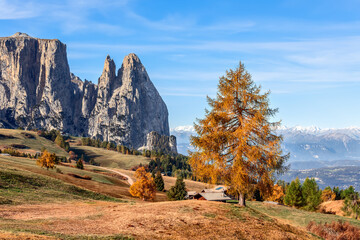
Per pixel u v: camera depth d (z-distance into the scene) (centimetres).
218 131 2694
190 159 2756
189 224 2244
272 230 2388
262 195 2708
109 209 2836
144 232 2003
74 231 1888
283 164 2627
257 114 2597
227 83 2791
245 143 2569
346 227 3372
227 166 2642
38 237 1527
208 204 2809
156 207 2706
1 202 2994
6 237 1421
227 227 2261
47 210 2817
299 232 2634
